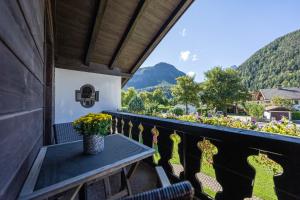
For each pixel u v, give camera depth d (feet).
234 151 3.66
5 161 1.94
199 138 4.66
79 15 11.53
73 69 15.29
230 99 75.10
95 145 4.76
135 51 16.58
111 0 11.35
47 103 10.13
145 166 8.05
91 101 16.48
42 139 6.03
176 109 42.93
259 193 6.27
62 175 3.48
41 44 5.60
